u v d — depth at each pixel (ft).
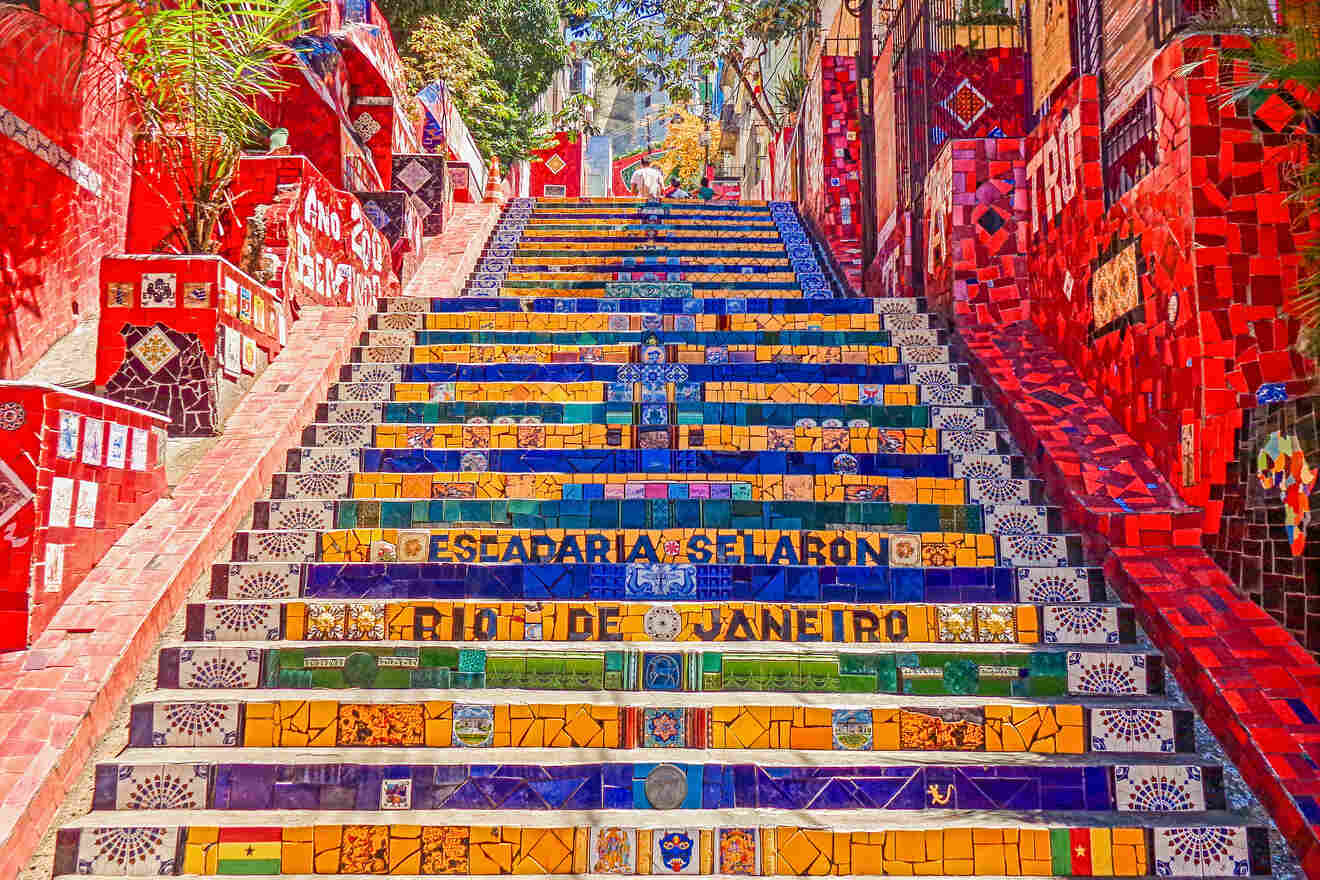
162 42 18.76
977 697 13.23
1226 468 14.44
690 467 18.06
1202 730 12.59
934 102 25.80
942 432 18.89
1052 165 20.90
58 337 20.95
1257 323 14.97
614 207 43.93
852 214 38.55
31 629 12.43
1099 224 18.66
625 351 21.95
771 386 20.47
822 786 11.94
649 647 13.67
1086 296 19.25
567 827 11.25
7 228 19.11
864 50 34.27
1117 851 11.21
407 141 38.88
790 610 14.26
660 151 101.81
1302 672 12.44
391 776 11.85
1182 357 15.52
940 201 23.75
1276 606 13.24
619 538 15.70
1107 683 13.41
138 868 10.97
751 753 12.44
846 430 18.93
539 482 17.37
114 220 23.52
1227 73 15.16
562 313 24.82
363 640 13.91
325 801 11.77
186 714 12.49
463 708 12.67
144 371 17.53
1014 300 22.33
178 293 17.70
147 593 13.44
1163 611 13.65
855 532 15.89
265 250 21.49
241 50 19.77
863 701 12.97
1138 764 11.98
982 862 11.19
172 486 15.93
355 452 18.01
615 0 55.47
